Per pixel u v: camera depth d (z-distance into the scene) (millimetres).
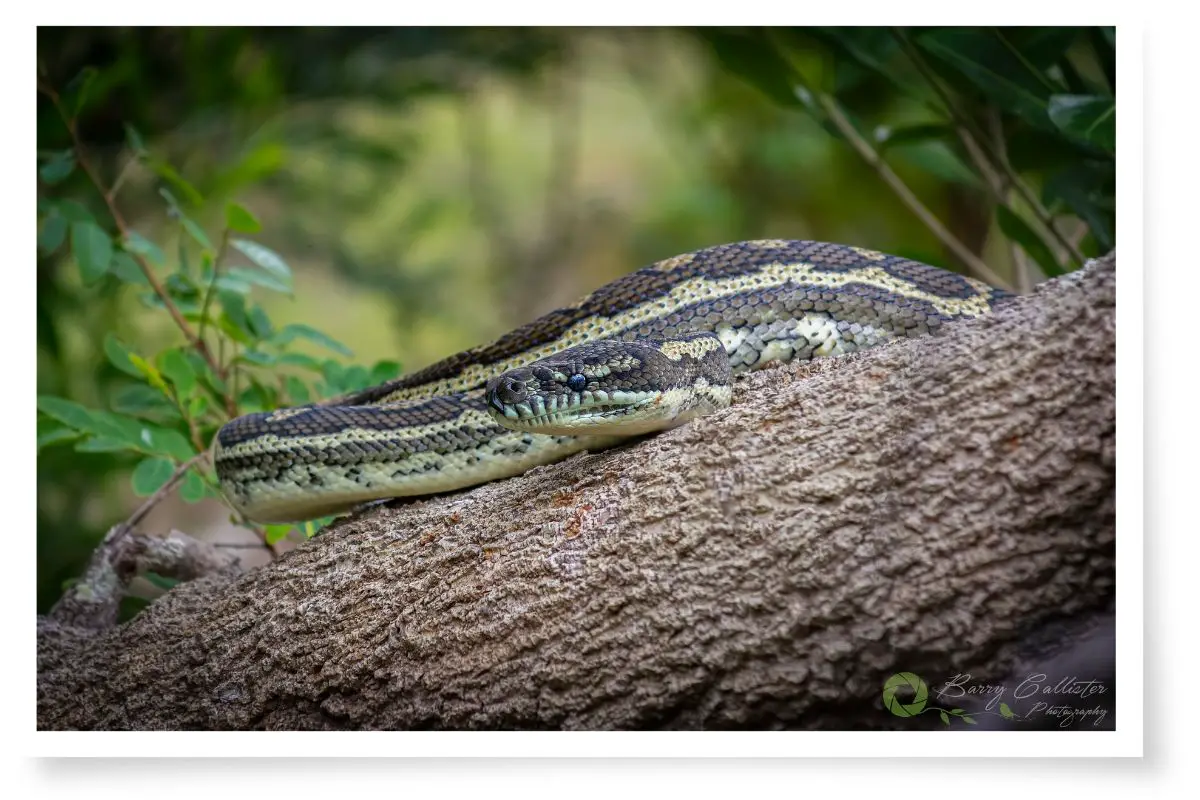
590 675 2723
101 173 5691
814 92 5152
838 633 2500
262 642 3311
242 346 5344
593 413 3002
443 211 8281
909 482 2467
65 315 5691
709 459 2699
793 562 2516
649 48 8117
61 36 5438
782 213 9234
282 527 4582
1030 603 2400
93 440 4086
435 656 2949
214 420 4887
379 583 3168
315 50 6465
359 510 3689
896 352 2717
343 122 7020
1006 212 4500
